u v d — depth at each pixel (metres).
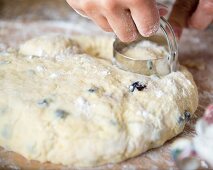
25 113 0.30
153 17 0.29
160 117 0.31
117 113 0.30
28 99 0.31
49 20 0.55
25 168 0.29
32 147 0.29
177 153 0.29
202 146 0.29
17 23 0.51
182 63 0.44
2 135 0.30
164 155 0.30
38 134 0.29
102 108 0.30
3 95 0.31
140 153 0.30
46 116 0.30
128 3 0.29
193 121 0.34
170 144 0.31
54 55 0.38
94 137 0.28
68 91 0.32
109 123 0.29
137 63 0.35
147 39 0.39
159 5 0.38
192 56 0.45
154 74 0.35
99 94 0.31
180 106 0.32
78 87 0.32
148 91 0.32
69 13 0.59
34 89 0.32
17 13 0.58
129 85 0.33
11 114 0.30
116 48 0.37
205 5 0.41
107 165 0.29
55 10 0.60
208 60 0.44
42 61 0.36
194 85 0.36
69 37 0.43
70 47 0.39
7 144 0.30
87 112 0.30
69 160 0.28
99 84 0.33
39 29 0.50
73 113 0.30
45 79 0.33
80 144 0.28
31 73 0.34
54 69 0.35
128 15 0.30
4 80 0.33
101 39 0.43
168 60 0.35
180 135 0.32
